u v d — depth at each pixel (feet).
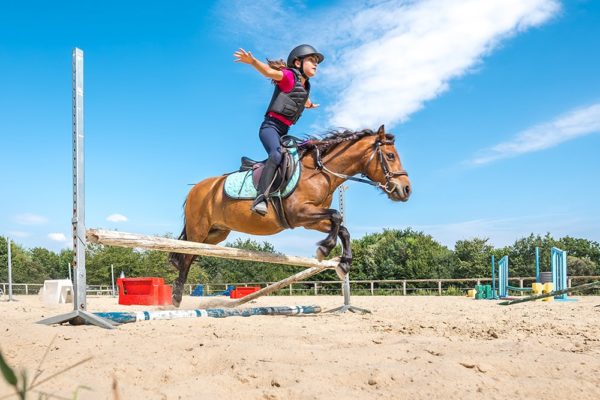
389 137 20.81
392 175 20.34
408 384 8.76
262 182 19.24
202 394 8.10
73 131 16.46
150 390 8.54
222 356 10.87
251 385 8.82
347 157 20.36
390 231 128.77
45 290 41.70
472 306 33.83
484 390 8.38
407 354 11.38
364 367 9.81
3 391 7.20
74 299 16.21
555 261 46.78
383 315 24.08
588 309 28.99
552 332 16.47
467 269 110.83
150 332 14.96
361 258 116.26
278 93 20.08
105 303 42.11
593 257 128.98
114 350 11.66
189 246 18.49
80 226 16.28
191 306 30.32
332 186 20.29
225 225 21.70
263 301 49.16
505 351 11.69
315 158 19.94
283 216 19.54
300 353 11.23
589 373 9.46
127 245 16.98
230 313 21.47
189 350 11.60
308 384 8.56
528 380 8.91
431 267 112.57
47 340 12.73
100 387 8.43
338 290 86.74
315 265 23.81
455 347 12.18
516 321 20.21
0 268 155.02
